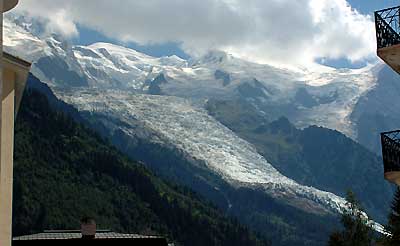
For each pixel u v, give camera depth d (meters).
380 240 42.16
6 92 25.89
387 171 30.34
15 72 26.20
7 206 25.20
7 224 25.06
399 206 50.50
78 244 50.84
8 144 25.62
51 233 54.91
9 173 25.48
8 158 25.53
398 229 40.69
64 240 50.91
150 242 52.12
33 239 50.94
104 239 51.19
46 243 50.88
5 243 24.89
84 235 51.16
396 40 30.58
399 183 30.73
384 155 30.48
